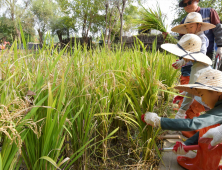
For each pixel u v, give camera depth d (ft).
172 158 6.95
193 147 6.06
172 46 7.94
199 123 5.19
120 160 6.93
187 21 9.70
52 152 4.01
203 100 5.82
